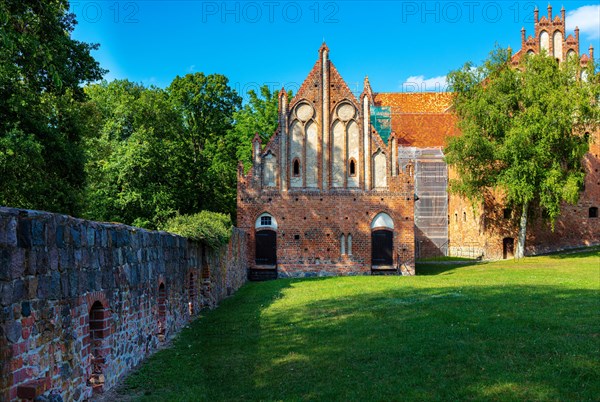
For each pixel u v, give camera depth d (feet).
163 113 148.77
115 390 32.09
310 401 28.96
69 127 86.63
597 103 138.31
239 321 56.75
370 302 64.85
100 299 31.24
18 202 77.00
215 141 165.17
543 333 41.52
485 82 145.48
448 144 144.97
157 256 45.42
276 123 167.84
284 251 123.54
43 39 75.31
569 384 29.25
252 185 124.36
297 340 44.50
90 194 120.06
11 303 21.17
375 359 36.50
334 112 125.49
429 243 182.91
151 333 42.91
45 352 23.98
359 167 124.47
